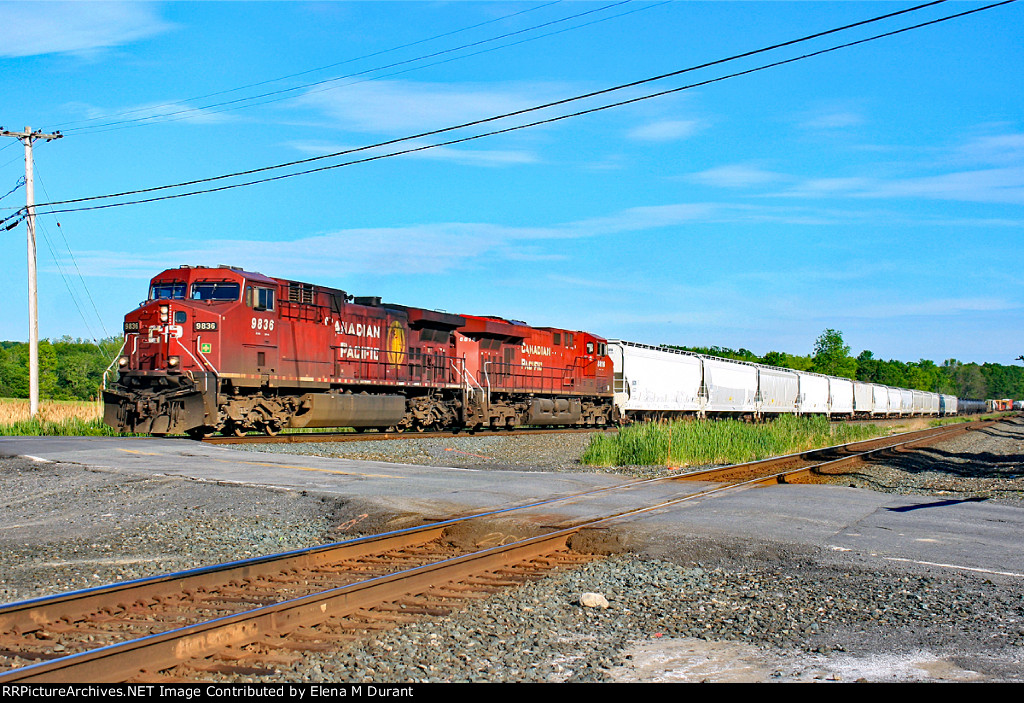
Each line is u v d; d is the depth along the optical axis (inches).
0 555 346.6
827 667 229.3
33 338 1147.3
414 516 453.1
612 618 273.7
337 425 1013.2
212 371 833.5
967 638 258.1
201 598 271.6
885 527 450.6
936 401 4111.7
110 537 388.8
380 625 248.4
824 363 5654.5
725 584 325.7
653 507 499.5
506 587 303.0
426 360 1147.3
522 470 717.9
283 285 914.7
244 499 504.1
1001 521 482.3
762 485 635.5
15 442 788.6
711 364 1947.6
